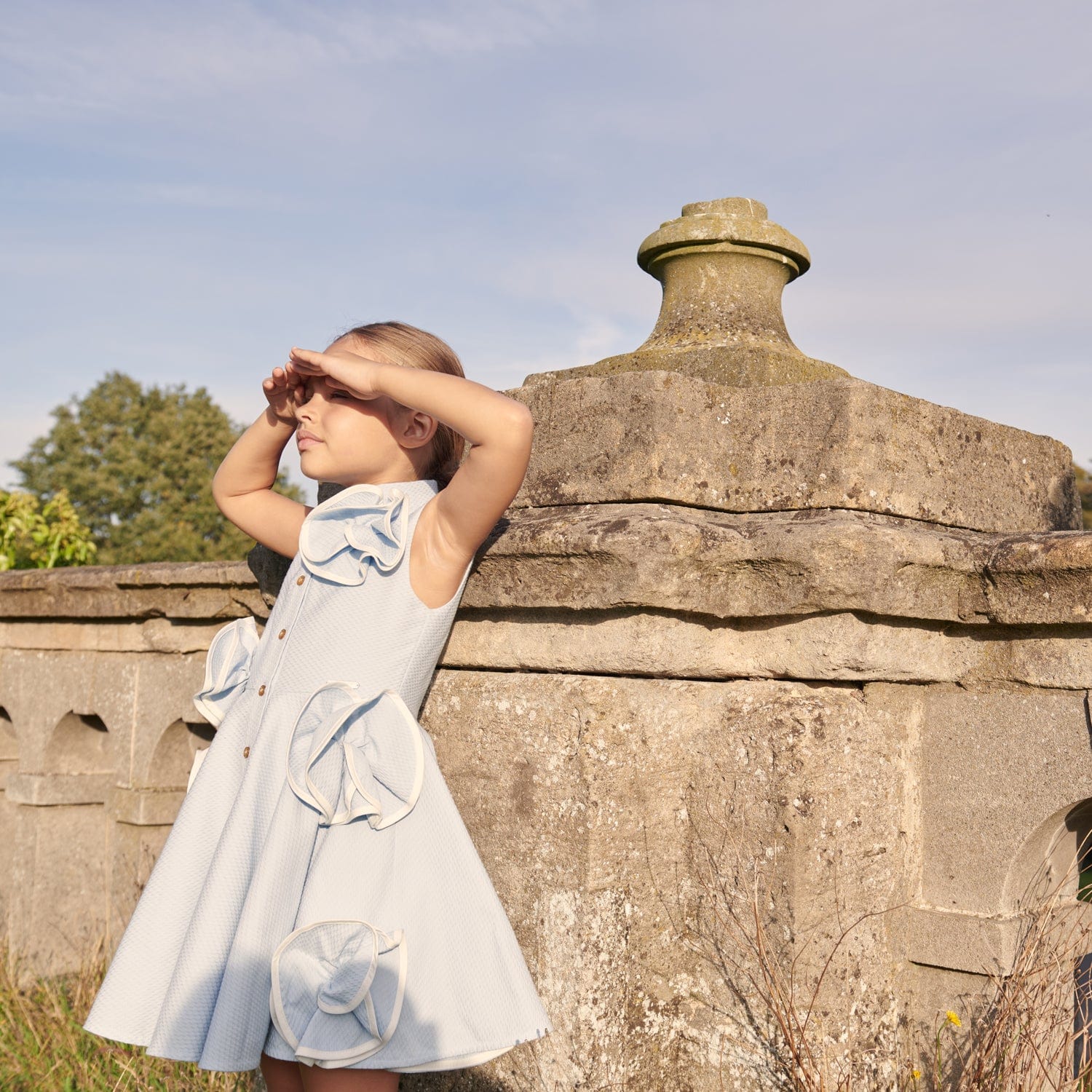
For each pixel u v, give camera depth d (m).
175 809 3.73
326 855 1.61
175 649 3.56
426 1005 1.58
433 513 1.79
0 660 4.24
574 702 1.91
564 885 1.89
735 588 1.99
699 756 2.04
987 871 2.09
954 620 2.11
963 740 2.14
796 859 1.89
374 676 1.75
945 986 2.12
